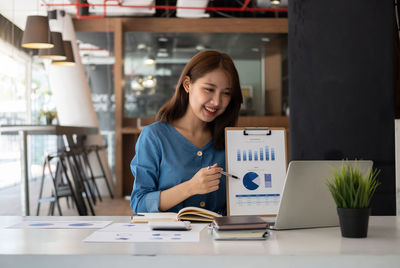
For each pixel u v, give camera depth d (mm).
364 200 1365
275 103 8281
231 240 1322
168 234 1411
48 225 1578
